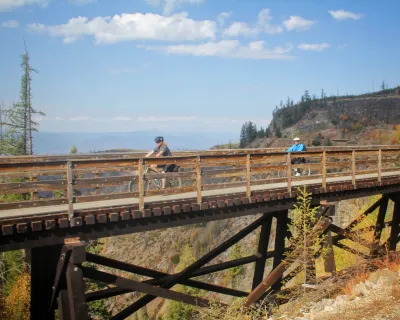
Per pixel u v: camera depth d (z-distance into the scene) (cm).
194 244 7056
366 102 16500
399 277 1291
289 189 1224
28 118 3672
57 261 883
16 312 2389
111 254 7500
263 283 1148
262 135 17438
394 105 15375
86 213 845
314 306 1179
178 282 1083
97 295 962
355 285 1288
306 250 1169
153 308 6084
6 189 777
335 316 1053
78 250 788
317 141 13575
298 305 1196
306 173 2014
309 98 19088
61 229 825
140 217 909
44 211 860
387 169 1620
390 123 13775
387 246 1764
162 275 1061
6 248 763
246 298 1138
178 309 4050
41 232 800
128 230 919
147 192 936
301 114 17762
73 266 801
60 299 847
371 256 1597
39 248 868
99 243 2780
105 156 1373
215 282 6066
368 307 1083
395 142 11169
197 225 7412
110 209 877
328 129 15012
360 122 14675
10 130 3612
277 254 1266
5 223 753
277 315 1156
